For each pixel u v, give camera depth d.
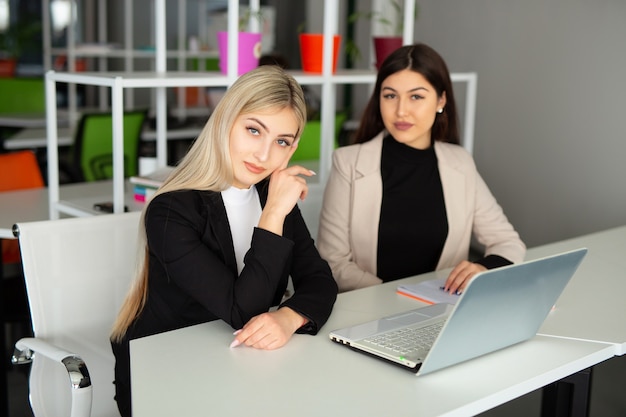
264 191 1.93
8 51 7.88
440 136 2.55
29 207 3.05
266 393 1.45
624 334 1.82
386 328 1.73
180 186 1.80
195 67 7.67
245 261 1.76
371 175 2.46
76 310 2.06
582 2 4.21
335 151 2.54
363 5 6.50
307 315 1.74
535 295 1.65
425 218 2.47
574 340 1.78
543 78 4.48
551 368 1.61
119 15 8.12
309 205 2.84
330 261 2.46
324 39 3.08
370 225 2.46
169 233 1.74
